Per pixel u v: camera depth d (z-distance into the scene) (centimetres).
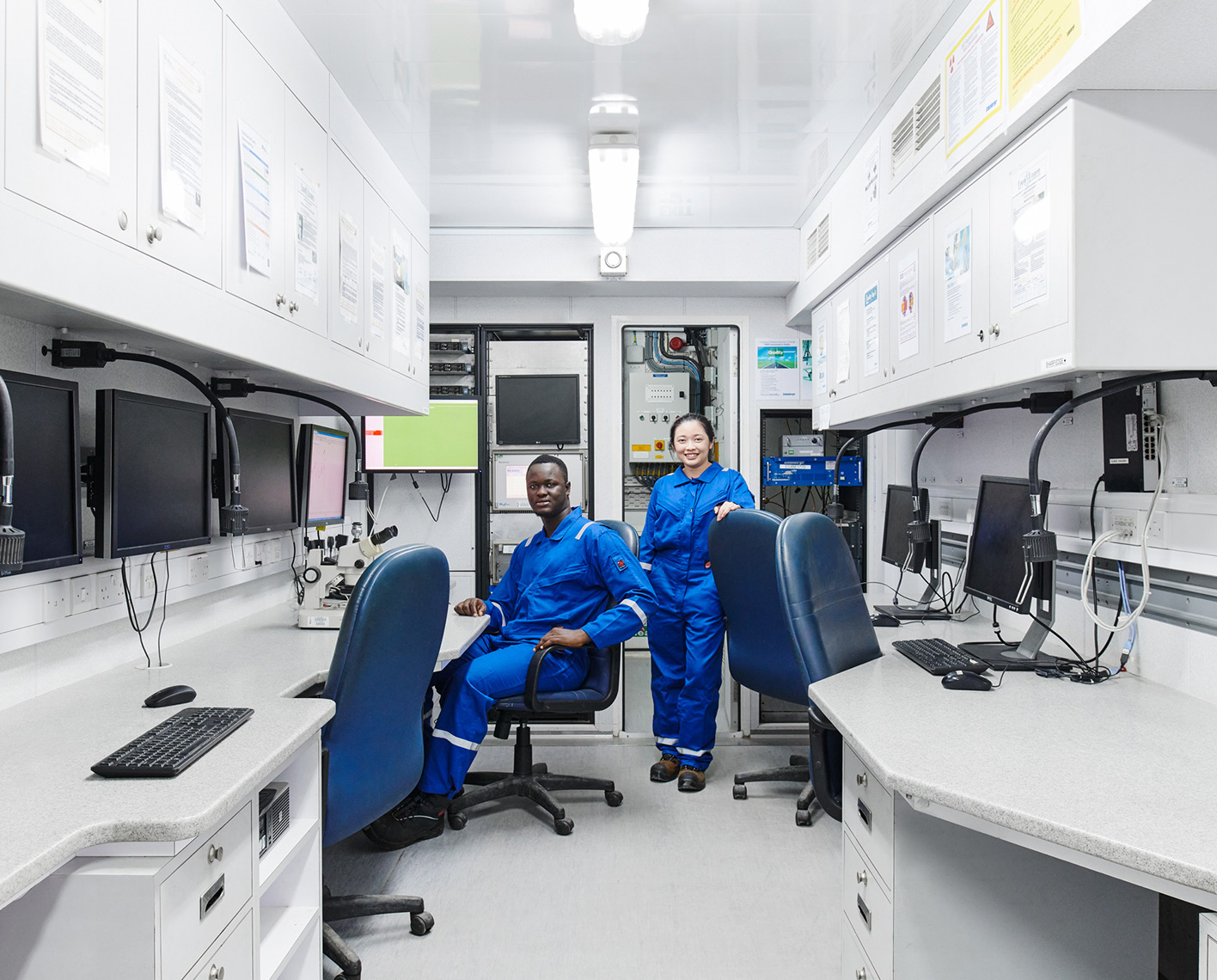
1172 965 162
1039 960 125
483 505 377
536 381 374
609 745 356
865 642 186
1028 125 164
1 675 144
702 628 302
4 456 104
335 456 288
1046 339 157
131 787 106
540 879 226
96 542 152
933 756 121
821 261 320
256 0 165
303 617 224
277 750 121
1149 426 177
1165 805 102
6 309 134
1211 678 154
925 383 221
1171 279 149
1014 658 184
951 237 202
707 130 257
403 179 271
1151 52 136
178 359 187
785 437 387
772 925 202
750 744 357
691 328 392
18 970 96
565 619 271
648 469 394
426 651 174
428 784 238
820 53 209
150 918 95
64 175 108
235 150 156
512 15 189
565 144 266
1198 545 158
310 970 143
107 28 117
